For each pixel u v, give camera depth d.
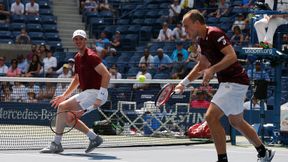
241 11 22.70
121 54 22.23
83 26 25.97
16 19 24.64
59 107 10.15
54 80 15.93
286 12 12.39
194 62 19.67
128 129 15.16
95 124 14.88
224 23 22.53
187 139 13.76
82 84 10.24
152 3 26.02
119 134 15.02
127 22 25.20
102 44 22.95
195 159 9.77
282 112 12.95
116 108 16.38
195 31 7.74
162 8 25.39
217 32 7.61
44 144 11.95
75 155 9.97
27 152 10.48
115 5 26.81
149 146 12.07
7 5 25.45
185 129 15.20
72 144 11.85
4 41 23.50
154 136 14.73
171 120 15.04
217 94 7.75
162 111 15.21
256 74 14.61
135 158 9.73
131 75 20.61
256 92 12.46
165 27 22.62
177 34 22.50
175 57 20.58
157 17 25.08
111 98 16.59
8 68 20.83
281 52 12.77
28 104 17.39
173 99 15.97
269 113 13.55
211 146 12.31
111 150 11.03
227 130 14.77
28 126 16.70
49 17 25.17
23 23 24.61
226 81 7.77
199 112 15.18
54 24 25.16
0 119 17.61
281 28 12.74
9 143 12.05
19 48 23.16
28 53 23.19
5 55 22.98
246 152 11.17
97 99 10.02
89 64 10.01
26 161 8.97
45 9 25.53
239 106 7.83
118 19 25.42
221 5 23.53
